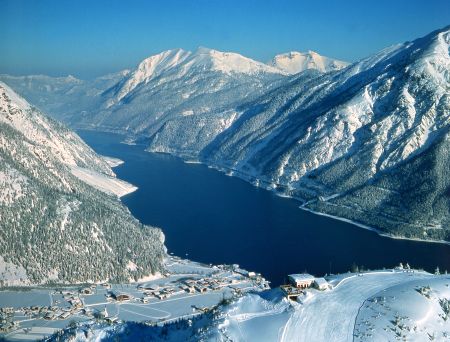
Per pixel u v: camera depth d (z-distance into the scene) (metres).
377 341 137.00
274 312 149.50
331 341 137.25
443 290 163.62
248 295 159.62
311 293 157.88
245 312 149.50
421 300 154.88
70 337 158.88
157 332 161.00
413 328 142.00
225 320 144.62
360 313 149.00
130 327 163.62
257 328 141.88
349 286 166.38
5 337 197.88
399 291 160.50
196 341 139.12
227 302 156.50
